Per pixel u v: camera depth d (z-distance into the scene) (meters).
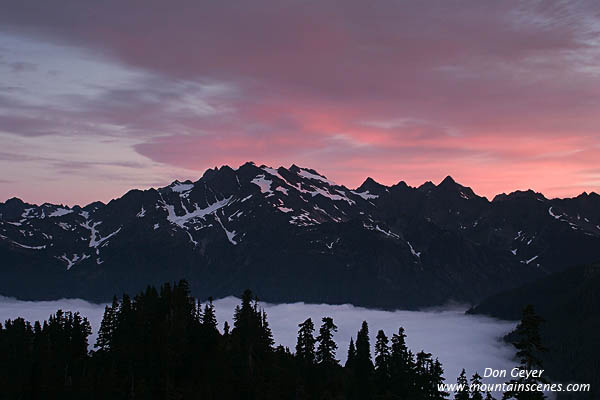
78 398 157.38
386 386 170.62
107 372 161.62
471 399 165.88
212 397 157.75
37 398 157.75
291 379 164.50
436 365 173.75
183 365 166.50
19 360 172.38
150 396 155.00
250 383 162.75
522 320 81.94
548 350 80.69
